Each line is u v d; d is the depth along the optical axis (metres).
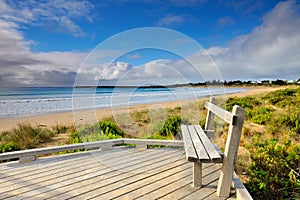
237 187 2.00
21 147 5.32
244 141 4.50
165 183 2.30
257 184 2.42
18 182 2.38
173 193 2.08
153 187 2.22
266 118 6.16
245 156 3.54
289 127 5.12
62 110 14.52
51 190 2.19
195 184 2.20
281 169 2.64
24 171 2.70
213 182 2.30
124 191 2.14
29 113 13.61
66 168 2.79
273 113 6.67
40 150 3.15
